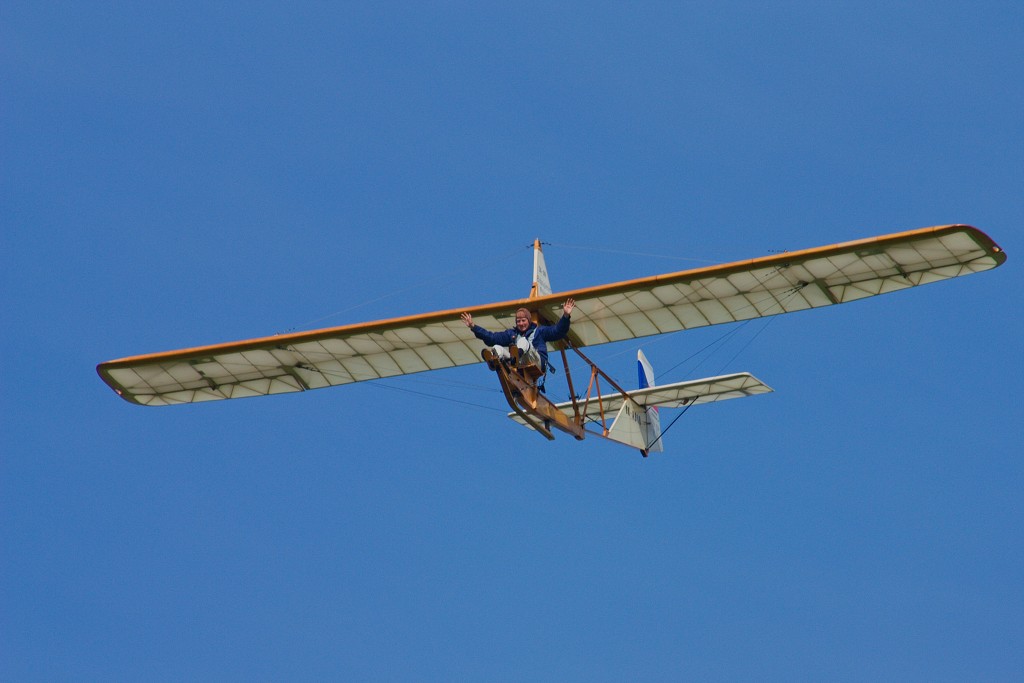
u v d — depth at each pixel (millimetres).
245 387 97562
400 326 88312
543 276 89125
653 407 116750
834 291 83062
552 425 82250
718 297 84688
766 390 110375
